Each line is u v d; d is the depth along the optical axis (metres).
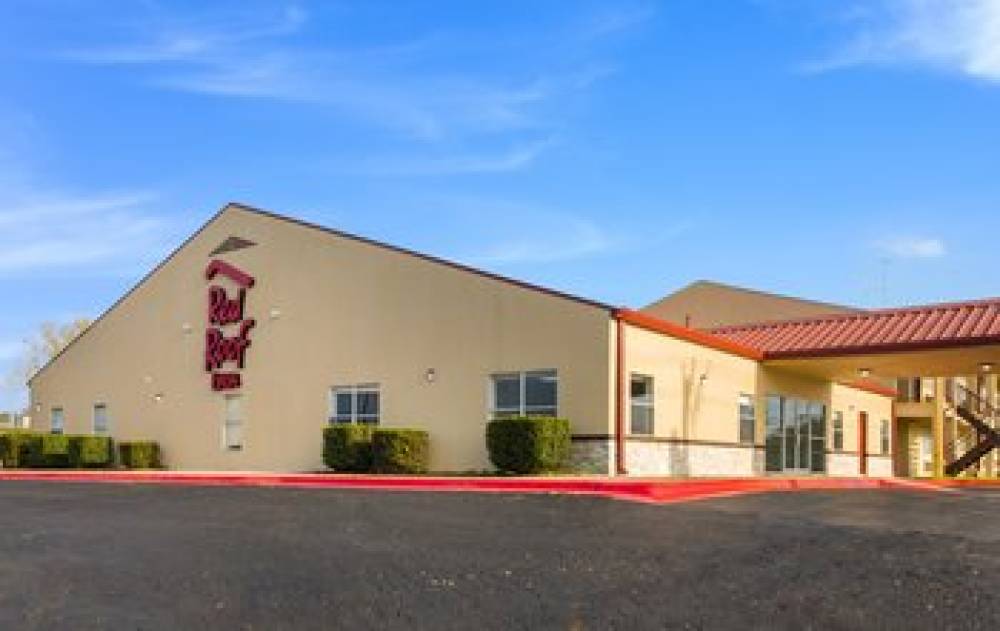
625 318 20.94
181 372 30.25
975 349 24.11
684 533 11.20
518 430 20.27
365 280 25.34
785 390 29.19
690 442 23.42
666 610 7.64
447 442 22.95
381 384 24.55
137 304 32.19
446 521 12.30
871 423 36.69
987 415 41.31
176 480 22.09
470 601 7.97
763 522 12.24
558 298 21.45
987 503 17.31
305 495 16.05
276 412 27.14
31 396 37.06
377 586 8.55
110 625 7.63
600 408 20.53
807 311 42.31
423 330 23.84
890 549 10.31
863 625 7.25
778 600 7.94
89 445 31.09
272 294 27.72
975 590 8.30
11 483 21.33
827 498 16.62
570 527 11.70
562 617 7.48
